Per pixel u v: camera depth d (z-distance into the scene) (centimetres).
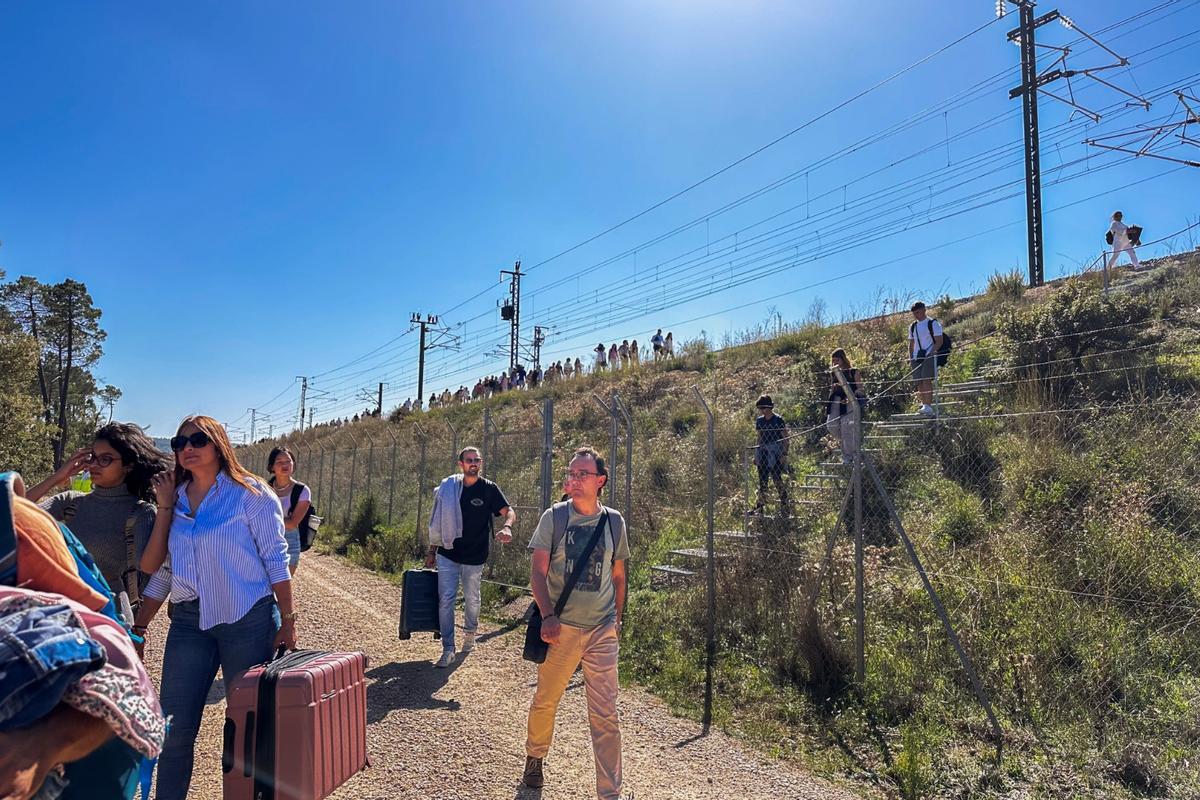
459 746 470
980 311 1586
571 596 386
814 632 579
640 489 1257
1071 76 1577
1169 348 923
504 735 491
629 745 486
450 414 2897
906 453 955
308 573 1157
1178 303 1117
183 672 327
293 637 349
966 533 748
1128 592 567
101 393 6531
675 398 1803
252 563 339
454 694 576
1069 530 654
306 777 292
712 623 672
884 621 632
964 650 544
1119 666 501
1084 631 541
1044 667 514
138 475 372
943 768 441
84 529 363
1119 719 468
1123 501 645
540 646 388
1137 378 857
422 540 1259
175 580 334
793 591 661
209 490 339
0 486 175
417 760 446
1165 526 621
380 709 538
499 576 991
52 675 149
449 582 670
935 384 1075
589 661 386
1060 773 426
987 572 644
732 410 1530
